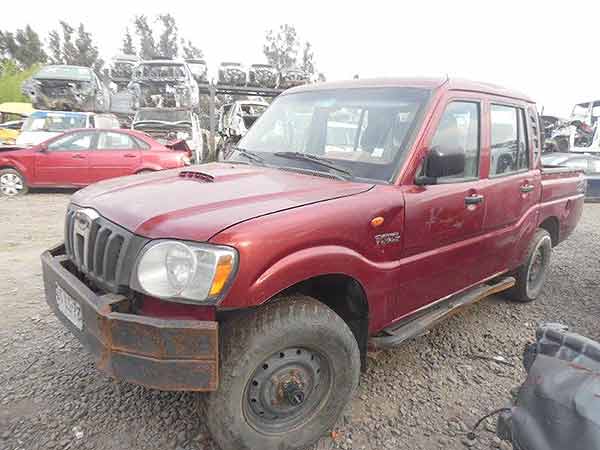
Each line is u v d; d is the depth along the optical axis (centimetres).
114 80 1981
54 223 741
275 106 371
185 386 196
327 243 225
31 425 250
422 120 279
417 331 283
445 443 254
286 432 231
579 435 158
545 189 421
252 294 197
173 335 192
